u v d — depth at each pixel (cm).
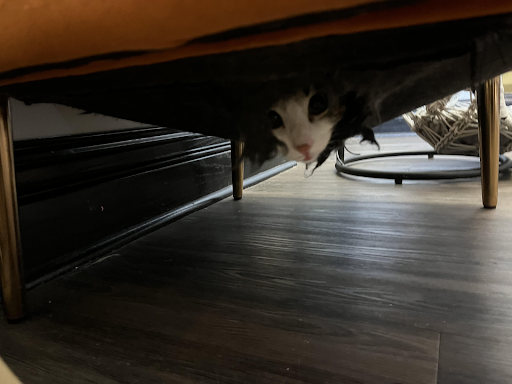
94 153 74
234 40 23
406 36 21
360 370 36
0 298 54
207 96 35
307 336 42
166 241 76
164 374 37
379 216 83
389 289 50
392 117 33
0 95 45
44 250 64
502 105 102
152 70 28
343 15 20
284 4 20
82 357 41
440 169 130
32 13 28
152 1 23
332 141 31
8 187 48
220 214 94
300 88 29
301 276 56
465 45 22
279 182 129
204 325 45
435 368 35
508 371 34
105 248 73
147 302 52
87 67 29
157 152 91
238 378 36
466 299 46
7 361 41
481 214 79
